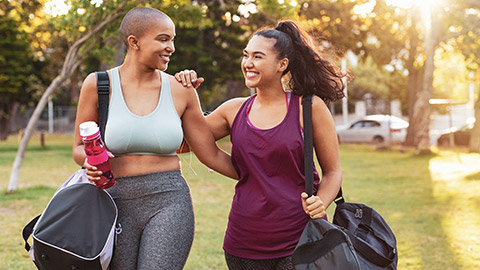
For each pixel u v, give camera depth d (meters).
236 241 2.62
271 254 2.54
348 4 21.39
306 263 2.30
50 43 30.17
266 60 2.58
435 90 45.41
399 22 21.61
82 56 9.72
